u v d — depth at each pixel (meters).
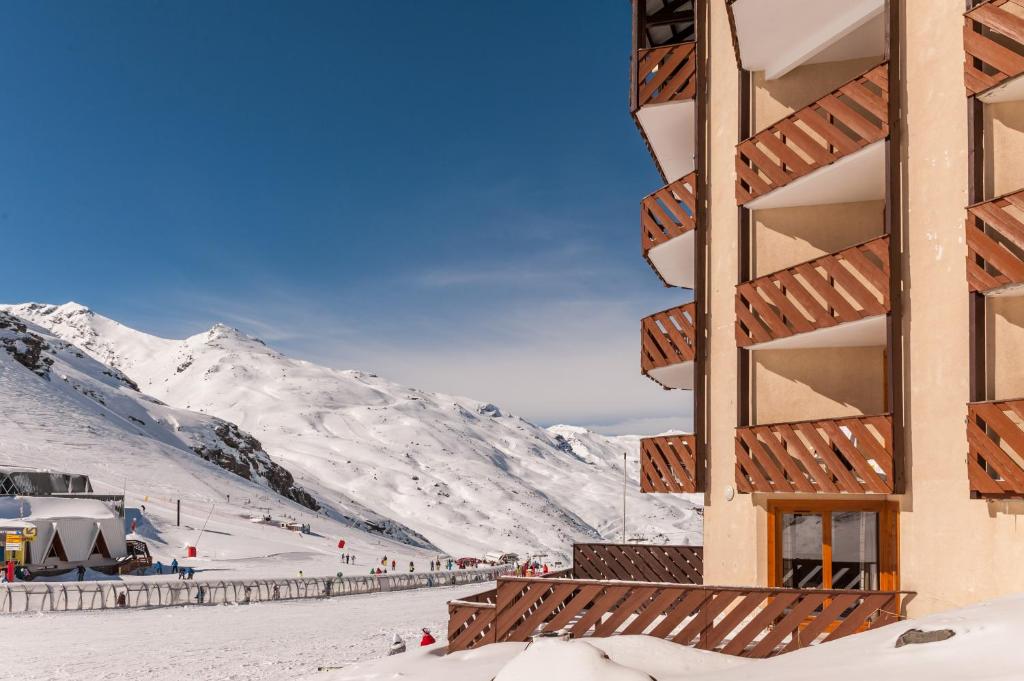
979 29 12.38
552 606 14.05
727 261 17.91
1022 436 11.05
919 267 13.21
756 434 15.95
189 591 58.69
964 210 12.46
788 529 15.64
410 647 34.97
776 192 16.36
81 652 33.38
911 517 13.05
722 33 18.80
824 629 13.42
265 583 64.31
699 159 19.05
